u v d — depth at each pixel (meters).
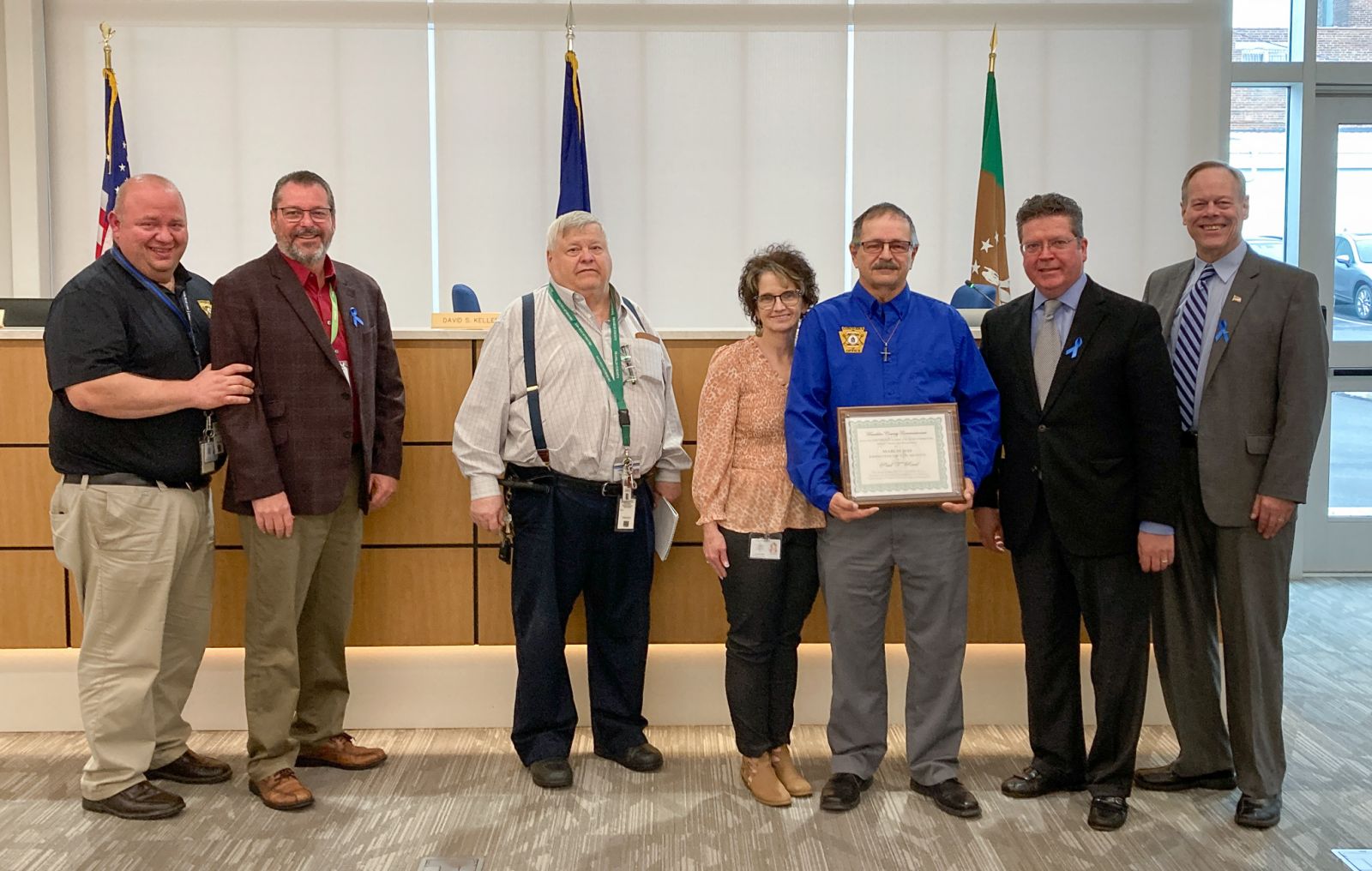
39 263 5.27
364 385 2.76
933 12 5.33
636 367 2.80
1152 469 2.48
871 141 5.39
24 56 5.18
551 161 5.36
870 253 2.56
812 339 2.61
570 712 2.93
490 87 5.33
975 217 5.20
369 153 5.34
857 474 2.52
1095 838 2.48
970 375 2.64
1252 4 5.39
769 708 2.76
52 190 5.36
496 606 3.17
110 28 4.91
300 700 2.93
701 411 2.76
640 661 2.95
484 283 5.40
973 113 5.39
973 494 2.59
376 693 3.23
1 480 3.07
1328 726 3.26
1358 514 5.42
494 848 2.44
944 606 2.62
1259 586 2.55
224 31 5.30
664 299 5.43
